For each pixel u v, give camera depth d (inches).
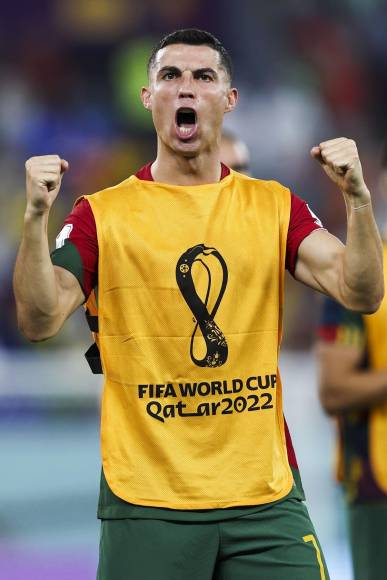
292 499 475.2
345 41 2583.7
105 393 475.8
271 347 476.7
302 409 1840.6
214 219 477.4
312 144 2466.8
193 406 466.9
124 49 2429.9
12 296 2057.1
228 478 465.4
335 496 1178.6
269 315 477.1
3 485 1285.7
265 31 2516.0
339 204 2393.0
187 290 470.0
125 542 464.1
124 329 471.2
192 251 472.7
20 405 1776.6
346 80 2561.5
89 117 2374.5
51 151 2316.7
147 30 2450.8
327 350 644.7
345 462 644.1
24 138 2311.8
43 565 899.4
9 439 1662.2
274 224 480.4
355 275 453.1
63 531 1034.1
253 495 466.0
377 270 453.7
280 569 462.0
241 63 2490.2
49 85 2393.0
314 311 2191.2
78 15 2427.4
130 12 2436.0
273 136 2422.5
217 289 471.5
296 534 467.2
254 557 464.1
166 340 468.8
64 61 2416.3
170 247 472.4
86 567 892.0
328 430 1707.7
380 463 628.4
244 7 2498.8
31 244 442.9
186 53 478.3
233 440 467.5
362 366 639.1
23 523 1071.0
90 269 473.7
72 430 1743.4
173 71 478.9
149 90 494.6
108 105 2399.1
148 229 474.0
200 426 466.9
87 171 2308.1
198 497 462.3
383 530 628.1
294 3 2536.9
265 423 471.5
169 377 468.1
